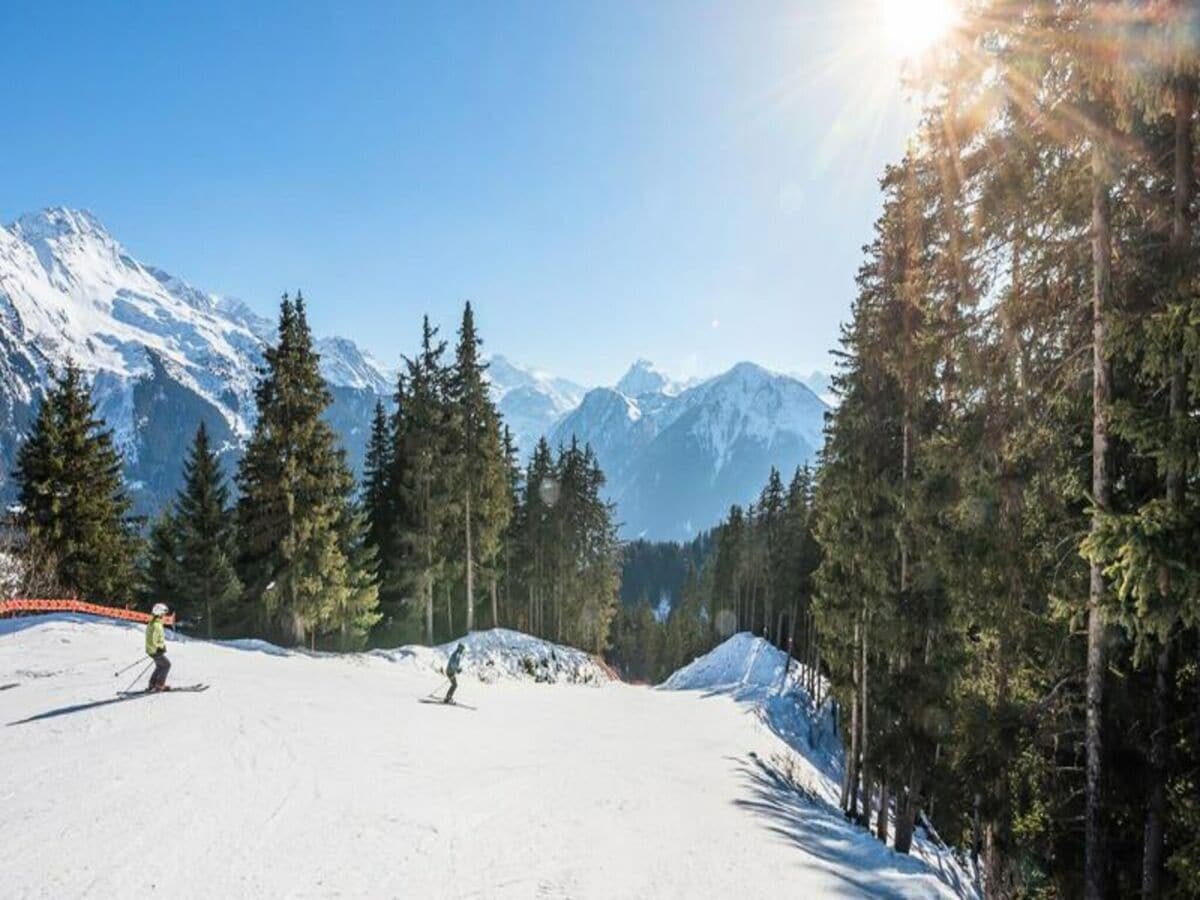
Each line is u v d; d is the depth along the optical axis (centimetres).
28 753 1105
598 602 6612
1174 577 635
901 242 1527
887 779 1480
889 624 1495
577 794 1304
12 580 2741
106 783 992
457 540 4016
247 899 703
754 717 3675
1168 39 633
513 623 5878
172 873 743
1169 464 654
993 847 1087
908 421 1542
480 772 1370
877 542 1662
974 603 1066
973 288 985
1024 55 793
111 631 2289
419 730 1683
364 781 1155
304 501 3047
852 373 1788
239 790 1023
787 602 6006
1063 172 837
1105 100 750
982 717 1054
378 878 789
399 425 4181
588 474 6278
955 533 1087
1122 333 704
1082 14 729
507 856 914
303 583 3012
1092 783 831
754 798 1592
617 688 4372
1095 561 778
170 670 1884
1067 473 930
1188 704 838
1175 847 802
